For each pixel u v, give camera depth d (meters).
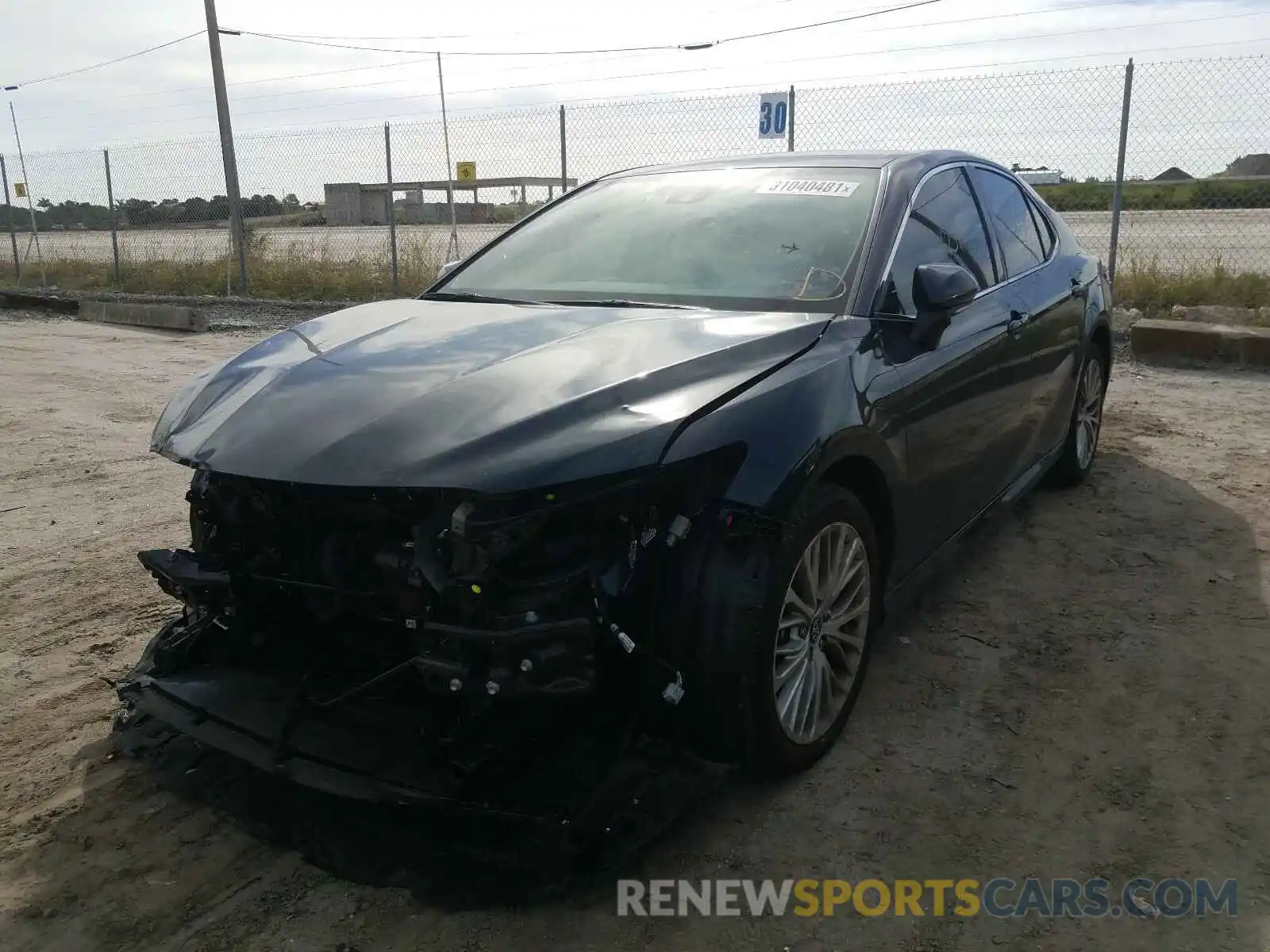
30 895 2.39
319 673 2.58
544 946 2.21
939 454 3.30
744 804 2.70
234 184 16.22
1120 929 2.24
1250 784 2.74
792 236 3.37
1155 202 11.03
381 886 2.37
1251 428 6.29
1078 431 5.05
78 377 8.93
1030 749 2.93
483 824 2.36
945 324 3.12
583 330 2.84
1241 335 8.01
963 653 3.50
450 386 2.47
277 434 2.41
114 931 2.28
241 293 15.36
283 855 2.53
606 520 2.34
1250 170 10.41
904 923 2.28
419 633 2.30
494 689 2.19
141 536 4.79
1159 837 2.54
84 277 18.30
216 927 2.29
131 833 2.61
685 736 2.52
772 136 10.95
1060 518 4.77
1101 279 5.27
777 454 2.47
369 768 2.32
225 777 2.74
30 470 5.91
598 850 2.32
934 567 3.59
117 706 3.23
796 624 2.67
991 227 4.14
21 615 3.92
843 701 2.93
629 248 3.55
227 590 2.61
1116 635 3.60
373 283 14.23
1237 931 2.23
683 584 2.43
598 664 2.33
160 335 11.95
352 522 2.45
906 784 2.78
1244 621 3.67
